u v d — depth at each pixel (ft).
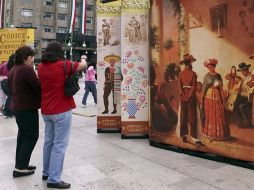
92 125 30.76
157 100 22.34
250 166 17.76
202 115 19.70
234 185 15.93
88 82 43.04
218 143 19.03
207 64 19.19
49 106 15.75
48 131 16.58
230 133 18.44
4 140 26.04
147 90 24.82
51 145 16.67
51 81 15.65
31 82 16.71
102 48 26.89
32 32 41.29
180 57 20.62
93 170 18.48
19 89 16.96
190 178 16.94
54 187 16.08
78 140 25.07
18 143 17.81
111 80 27.07
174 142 21.47
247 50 17.38
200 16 19.30
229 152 18.57
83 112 37.55
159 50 21.89
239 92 17.88
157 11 21.77
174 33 20.85
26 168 17.94
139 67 24.66
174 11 20.71
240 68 17.74
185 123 20.72
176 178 16.99
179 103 20.99
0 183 16.89
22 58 17.35
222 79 18.56
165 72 21.66
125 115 25.03
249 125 17.60
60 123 15.78
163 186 16.06
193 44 19.81
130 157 20.63
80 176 17.63
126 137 25.08
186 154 20.76
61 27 244.01
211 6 18.74
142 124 25.04
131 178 17.20
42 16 239.71
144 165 19.08
